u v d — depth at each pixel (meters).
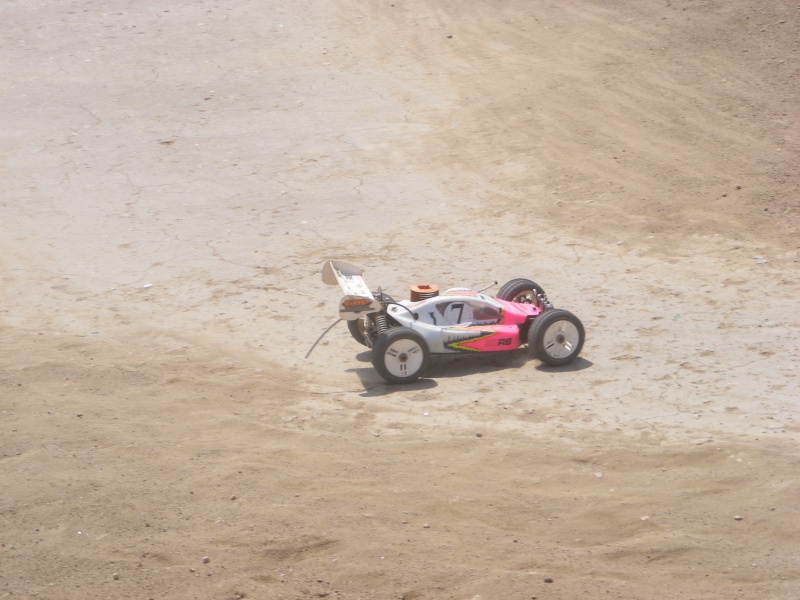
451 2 35.50
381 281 17.91
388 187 23.05
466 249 19.56
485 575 8.77
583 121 25.67
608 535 9.59
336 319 16.53
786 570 8.84
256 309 16.92
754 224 19.94
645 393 13.20
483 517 9.95
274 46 32.19
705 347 14.70
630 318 15.98
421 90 28.67
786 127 24.33
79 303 17.19
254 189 22.94
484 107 27.17
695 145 23.78
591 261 18.73
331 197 22.50
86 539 9.49
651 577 8.78
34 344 15.31
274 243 20.06
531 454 11.51
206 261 19.17
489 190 22.66
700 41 29.91
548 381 13.79
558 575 8.81
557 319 13.97
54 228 20.78
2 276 18.44
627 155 23.61
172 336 15.77
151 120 26.94
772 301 16.48
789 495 10.25
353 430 12.34
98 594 8.50
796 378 13.45
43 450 11.59
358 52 31.59
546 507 10.18
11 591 8.53
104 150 25.09
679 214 20.62
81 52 31.44
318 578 8.76
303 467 11.20
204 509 10.10
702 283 17.45
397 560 9.04
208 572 8.86
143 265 19.00
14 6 35.38
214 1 36.22
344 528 9.66
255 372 14.34
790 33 29.67
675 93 26.77
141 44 32.22
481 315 14.39
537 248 19.48
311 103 28.08
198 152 25.05
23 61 30.69
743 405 12.67
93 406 12.97
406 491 10.53
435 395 13.45
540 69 29.25
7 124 26.50
